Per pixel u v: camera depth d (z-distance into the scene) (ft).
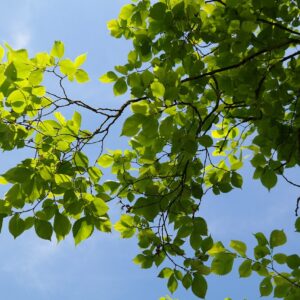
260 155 13.57
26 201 11.19
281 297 12.01
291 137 12.97
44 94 11.33
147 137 10.92
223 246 12.01
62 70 11.27
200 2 12.71
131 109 10.36
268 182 13.44
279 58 13.50
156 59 14.03
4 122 11.71
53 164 11.62
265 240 11.94
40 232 10.73
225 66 12.68
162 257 13.23
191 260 11.94
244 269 11.94
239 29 12.14
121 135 10.33
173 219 13.42
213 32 12.68
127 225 13.67
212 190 13.93
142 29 13.78
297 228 12.35
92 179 12.18
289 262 11.78
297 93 13.37
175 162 14.02
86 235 10.87
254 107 13.17
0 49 10.74
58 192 11.14
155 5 11.82
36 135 12.29
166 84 10.69
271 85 13.01
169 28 12.16
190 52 13.02
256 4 12.46
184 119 13.32
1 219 10.65
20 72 10.77
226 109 15.06
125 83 13.04
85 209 11.02
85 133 12.34
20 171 10.86
